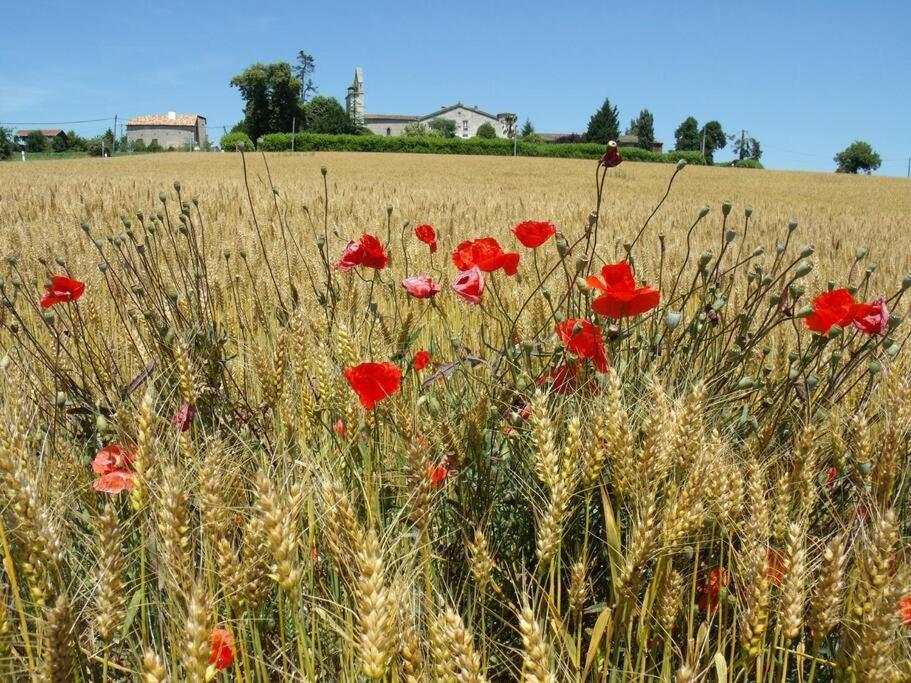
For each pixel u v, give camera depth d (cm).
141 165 4838
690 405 189
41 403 253
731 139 14575
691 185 4125
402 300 423
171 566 152
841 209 2494
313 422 232
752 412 272
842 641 160
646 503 178
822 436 245
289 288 379
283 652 154
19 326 349
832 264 677
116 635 173
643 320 290
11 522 151
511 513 242
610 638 177
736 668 190
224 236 628
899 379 219
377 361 256
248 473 212
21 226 593
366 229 718
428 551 176
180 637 151
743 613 168
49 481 190
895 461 200
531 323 328
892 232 1352
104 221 760
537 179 3972
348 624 155
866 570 154
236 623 167
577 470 190
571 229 841
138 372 288
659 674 181
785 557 167
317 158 6166
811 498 201
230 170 3956
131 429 207
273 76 10544
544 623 181
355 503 212
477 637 201
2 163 4800
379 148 8481
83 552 196
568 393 244
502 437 264
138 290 301
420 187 2050
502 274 457
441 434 230
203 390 263
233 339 333
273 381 239
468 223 842
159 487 162
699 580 209
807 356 259
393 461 235
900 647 153
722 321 302
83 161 5656
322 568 193
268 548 154
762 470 207
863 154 13212
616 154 270
